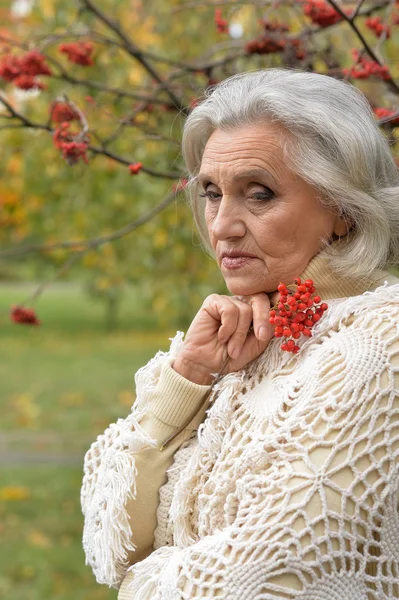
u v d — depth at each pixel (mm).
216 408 1366
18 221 6133
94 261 5922
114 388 10727
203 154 1433
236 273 1406
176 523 1396
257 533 1155
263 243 1365
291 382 1275
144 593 1324
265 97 1332
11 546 5113
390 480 1171
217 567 1168
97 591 4484
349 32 3074
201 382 1486
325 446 1174
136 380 1581
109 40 2713
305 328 1322
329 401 1191
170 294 6699
